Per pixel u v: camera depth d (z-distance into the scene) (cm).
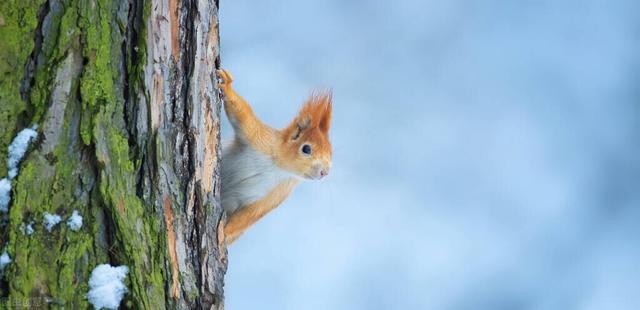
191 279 578
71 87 573
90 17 574
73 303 570
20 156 571
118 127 574
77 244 571
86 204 572
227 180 614
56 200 571
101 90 573
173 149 578
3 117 571
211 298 579
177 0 579
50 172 571
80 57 573
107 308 571
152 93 576
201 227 580
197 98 580
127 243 573
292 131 617
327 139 619
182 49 580
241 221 614
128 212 573
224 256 582
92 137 573
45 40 573
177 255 577
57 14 573
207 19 582
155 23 577
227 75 609
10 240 570
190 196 579
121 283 572
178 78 579
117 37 575
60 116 572
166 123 577
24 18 573
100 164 573
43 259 570
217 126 583
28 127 571
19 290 569
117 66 575
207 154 582
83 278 571
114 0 575
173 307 575
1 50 572
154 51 577
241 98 612
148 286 573
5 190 570
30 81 572
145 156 575
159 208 575
